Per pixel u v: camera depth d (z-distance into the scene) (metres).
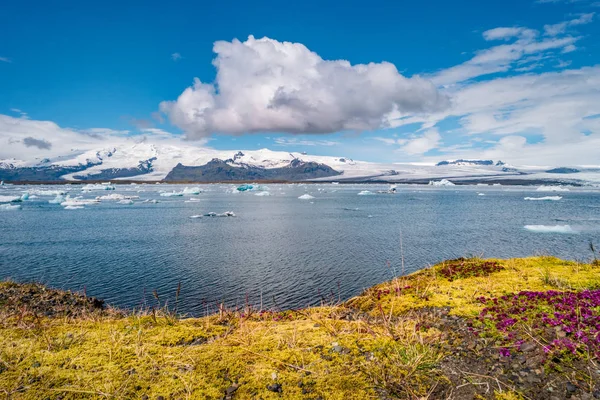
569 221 77.12
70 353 7.23
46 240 54.12
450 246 49.03
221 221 79.69
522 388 6.12
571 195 194.00
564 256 41.44
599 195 192.50
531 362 6.83
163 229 66.38
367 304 13.27
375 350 7.61
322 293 29.20
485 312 9.52
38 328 8.78
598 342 7.04
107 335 8.38
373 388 6.21
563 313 8.59
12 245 50.16
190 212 102.25
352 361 7.13
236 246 49.56
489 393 6.03
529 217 85.50
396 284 15.30
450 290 12.74
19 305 16.39
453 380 6.45
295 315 11.51
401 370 6.74
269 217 88.12
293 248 47.88
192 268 37.12
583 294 9.86
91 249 47.44
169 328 9.12
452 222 76.56
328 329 9.02
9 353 7.06
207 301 27.12
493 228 66.75
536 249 46.31
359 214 95.50
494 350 7.43
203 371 6.67
